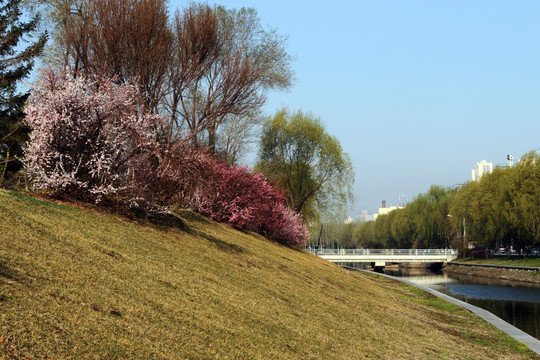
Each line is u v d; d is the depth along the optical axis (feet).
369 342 41.16
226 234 75.20
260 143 154.10
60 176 48.85
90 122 51.16
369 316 52.54
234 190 93.09
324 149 153.99
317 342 36.01
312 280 64.03
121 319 26.25
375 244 453.58
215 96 96.27
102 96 51.24
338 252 236.22
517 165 191.83
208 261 49.26
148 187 58.13
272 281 51.96
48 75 51.19
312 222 160.97
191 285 37.83
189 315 31.04
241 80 95.09
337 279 76.69
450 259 253.03
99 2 76.18
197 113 103.91
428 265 288.30
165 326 27.76
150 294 31.89
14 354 19.43
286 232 118.93
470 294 128.06
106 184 52.13
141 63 75.51
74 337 22.38
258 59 115.24
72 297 26.37
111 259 35.70
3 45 83.97
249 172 100.01
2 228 32.83
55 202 46.80
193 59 85.87
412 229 314.55
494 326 63.10
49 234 35.42
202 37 86.74
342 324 44.16
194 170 65.67
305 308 45.44
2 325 20.98
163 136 68.74
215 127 104.99
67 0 86.79
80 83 50.70
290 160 153.89
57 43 87.45
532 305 106.73
